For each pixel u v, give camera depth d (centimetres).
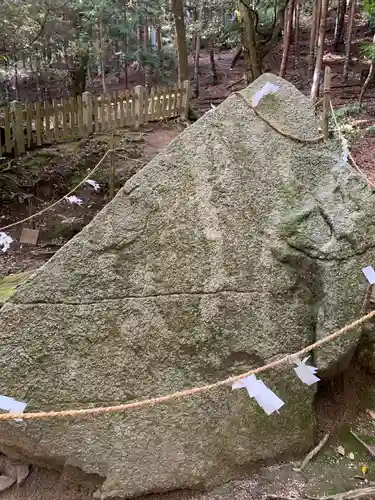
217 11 1427
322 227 270
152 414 258
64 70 1088
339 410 303
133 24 1170
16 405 237
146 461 254
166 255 262
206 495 257
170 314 262
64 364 254
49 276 253
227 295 266
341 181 279
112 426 255
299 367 259
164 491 256
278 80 292
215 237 266
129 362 258
